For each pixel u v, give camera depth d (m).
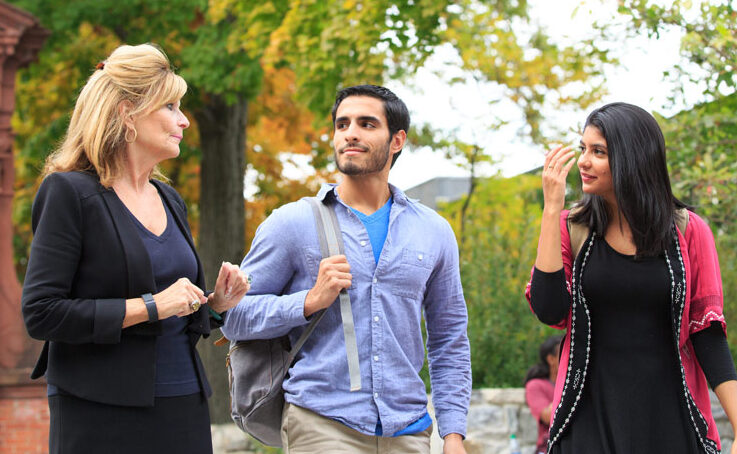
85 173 2.84
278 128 17.69
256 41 11.86
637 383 3.18
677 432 3.16
